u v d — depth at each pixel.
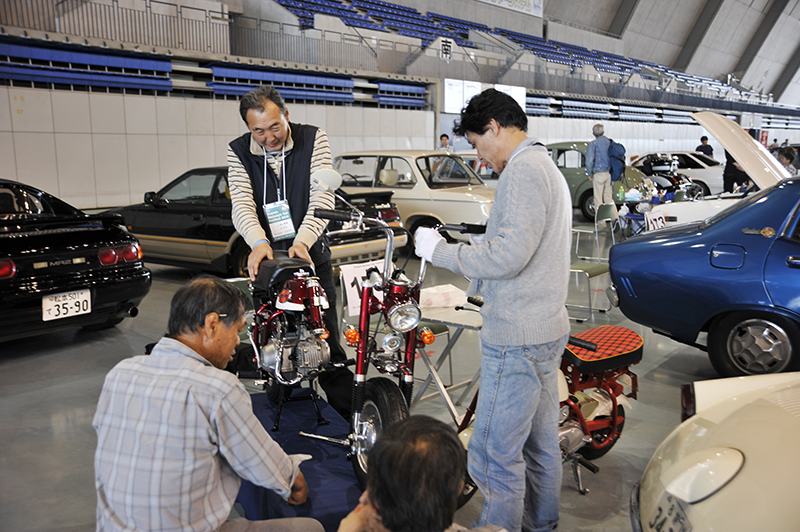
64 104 10.13
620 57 31.20
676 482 1.65
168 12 12.07
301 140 2.90
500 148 1.85
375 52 16.70
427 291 2.92
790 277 3.41
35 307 4.12
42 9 10.27
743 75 39.16
